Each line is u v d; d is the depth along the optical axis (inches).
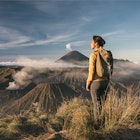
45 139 110.2
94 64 120.2
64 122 127.1
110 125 112.3
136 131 114.2
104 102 123.5
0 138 110.3
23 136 114.3
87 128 110.2
